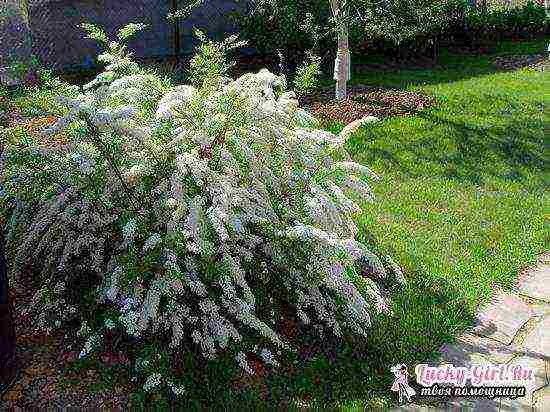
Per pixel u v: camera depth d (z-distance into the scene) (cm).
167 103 336
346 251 332
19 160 376
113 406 325
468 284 446
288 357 367
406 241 500
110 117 320
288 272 375
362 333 360
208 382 337
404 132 723
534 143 705
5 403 324
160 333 354
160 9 1076
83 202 359
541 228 529
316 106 802
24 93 576
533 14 1288
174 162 348
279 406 331
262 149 372
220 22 1134
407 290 432
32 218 407
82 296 378
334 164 387
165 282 326
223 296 339
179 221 329
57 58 992
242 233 350
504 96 861
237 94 368
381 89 898
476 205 567
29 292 407
